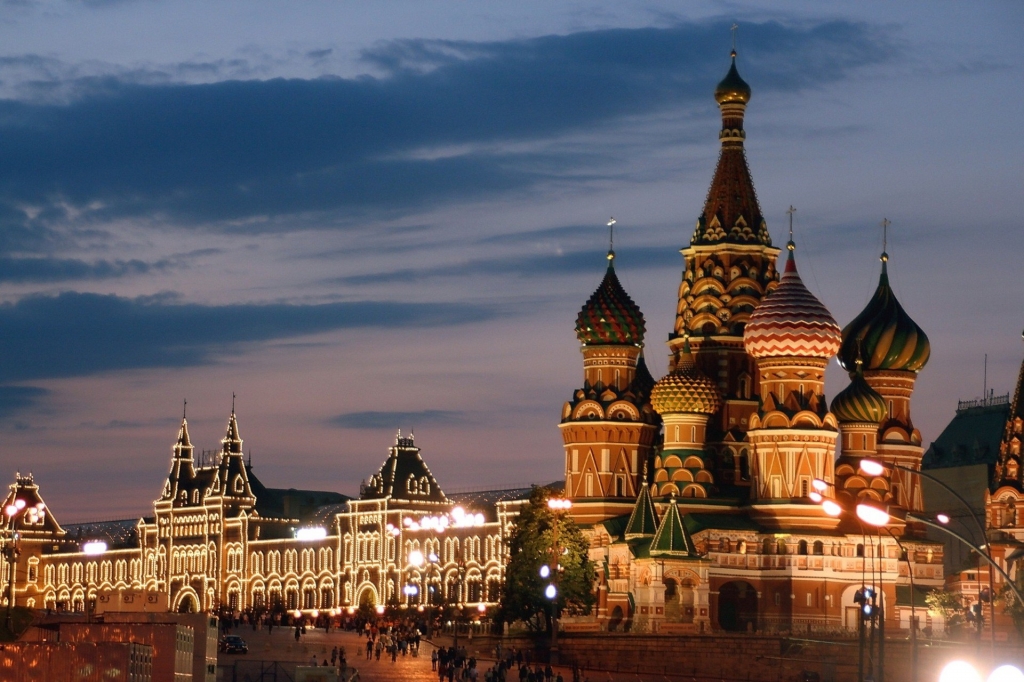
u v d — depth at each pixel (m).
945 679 78.69
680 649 196.12
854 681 186.62
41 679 94.38
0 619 135.12
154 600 131.50
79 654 94.69
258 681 159.88
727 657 193.50
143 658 98.44
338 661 186.25
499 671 166.25
